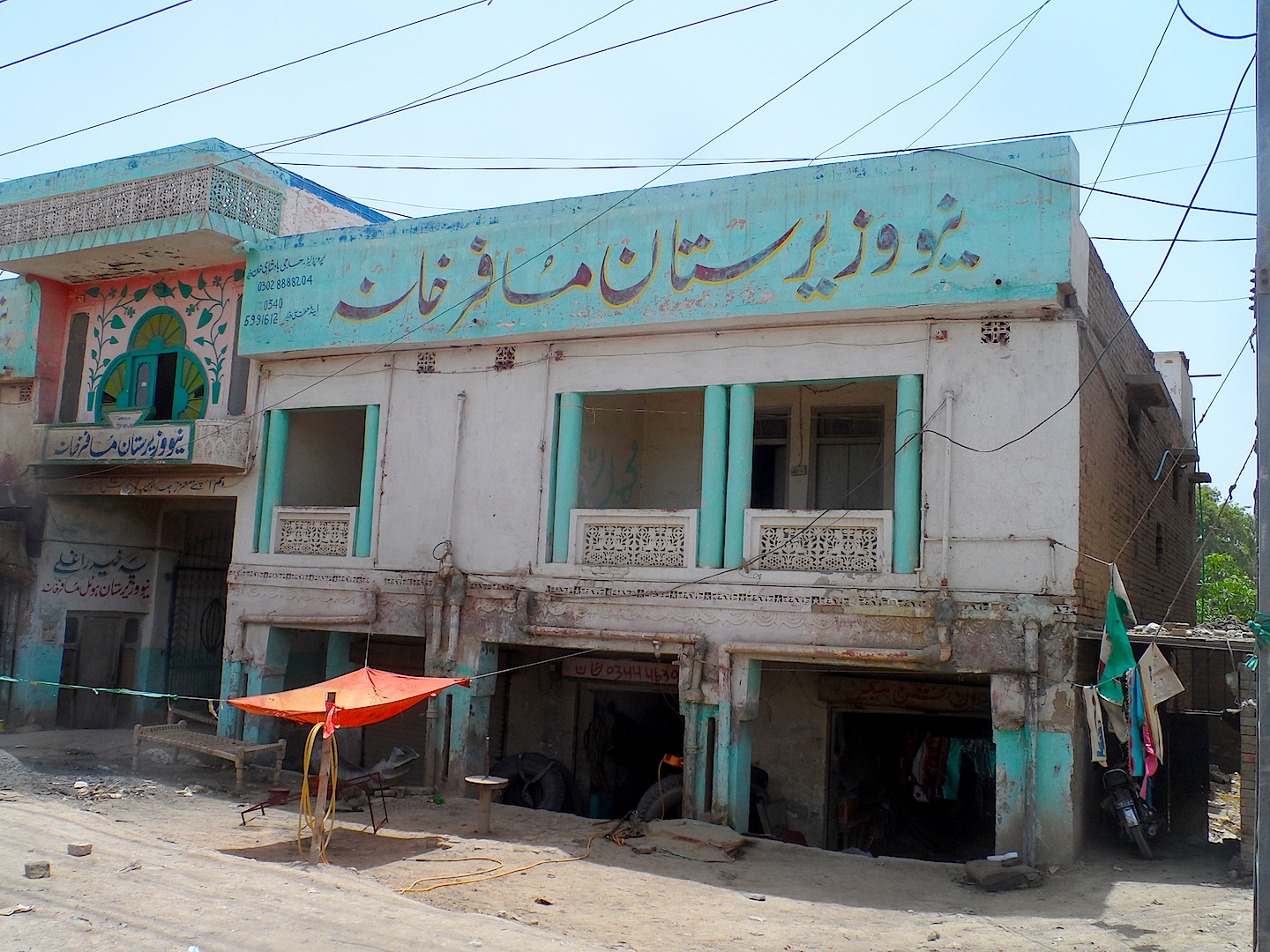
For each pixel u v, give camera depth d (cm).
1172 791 1213
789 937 794
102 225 1562
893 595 1111
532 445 1323
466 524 1350
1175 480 1888
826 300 1157
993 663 1062
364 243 1456
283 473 1527
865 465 1416
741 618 1182
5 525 1686
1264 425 573
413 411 1411
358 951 691
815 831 1380
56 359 1756
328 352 1472
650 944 767
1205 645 1030
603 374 1294
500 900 868
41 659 1709
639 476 1516
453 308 1372
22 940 683
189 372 1648
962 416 1110
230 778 1390
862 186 1159
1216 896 909
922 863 1051
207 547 1967
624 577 1245
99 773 1371
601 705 1591
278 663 1487
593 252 1295
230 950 682
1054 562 1055
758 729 1433
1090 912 870
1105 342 1241
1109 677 1035
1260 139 593
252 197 1548
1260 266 584
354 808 1227
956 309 1109
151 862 912
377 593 1388
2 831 995
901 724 1496
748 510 1195
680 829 1097
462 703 1315
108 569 1819
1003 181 1096
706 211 1234
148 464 1543
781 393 1452
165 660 1881
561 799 1487
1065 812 1023
